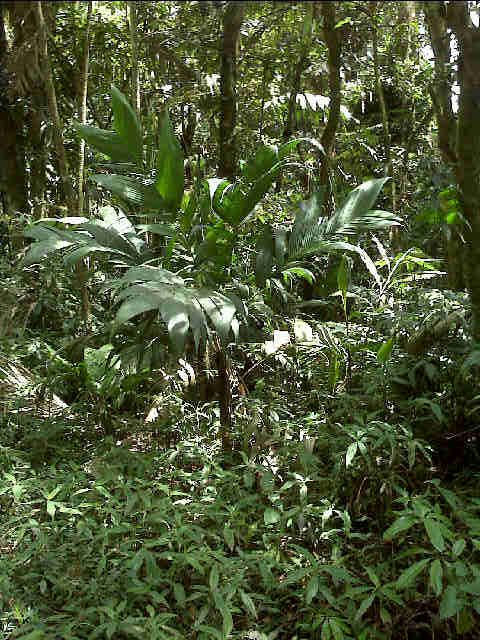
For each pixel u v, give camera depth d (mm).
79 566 2293
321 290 3436
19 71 4117
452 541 2152
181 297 2541
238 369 3613
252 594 2205
